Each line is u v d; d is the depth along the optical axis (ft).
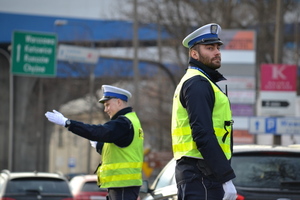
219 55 33.22
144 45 286.46
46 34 212.02
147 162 158.92
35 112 328.90
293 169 44.78
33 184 103.40
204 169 31.73
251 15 204.85
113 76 299.38
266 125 112.27
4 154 331.98
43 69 211.61
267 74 117.08
